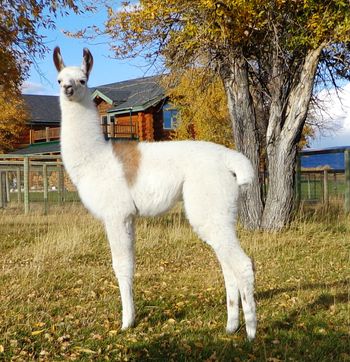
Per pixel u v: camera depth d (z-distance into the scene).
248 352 4.32
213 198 4.46
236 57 10.87
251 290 4.43
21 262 8.34
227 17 9.80
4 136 38.03
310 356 4.18
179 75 11.65
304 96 10.59
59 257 8.65
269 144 11.07
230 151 4.72
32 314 5.45
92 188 4.85
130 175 4.79
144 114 32.88
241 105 11.12
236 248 4.42
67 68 5.12
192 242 9.87
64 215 13.41
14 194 23.44
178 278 7.33
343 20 9.88
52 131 39.56
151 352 4.36
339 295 5.99
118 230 4.84
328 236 10.26
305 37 10.10
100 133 5.04
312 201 14.60
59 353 4.42
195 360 4.16
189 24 9.93
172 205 4.84
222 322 5.16
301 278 7.03
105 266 8.14
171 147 4.82
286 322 5.05
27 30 11.22
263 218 11.03
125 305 4.98
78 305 5.86
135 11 10.77
